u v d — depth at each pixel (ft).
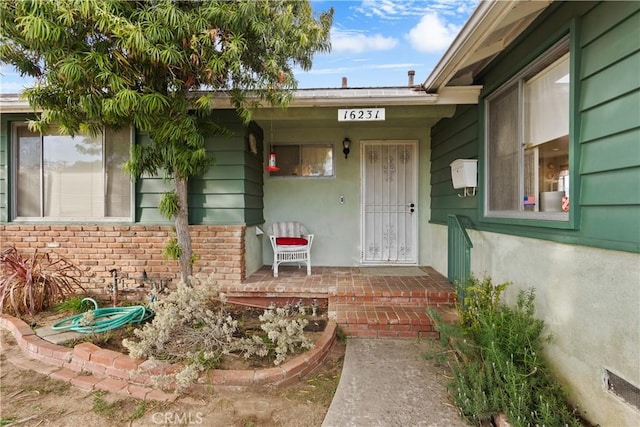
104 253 14.40
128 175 14.47
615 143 5.99
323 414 7.18
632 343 5.63
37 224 14.51
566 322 7.32
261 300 13.62
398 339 11.00
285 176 18.29
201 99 9.65
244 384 7.94
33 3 7.36
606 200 6.17
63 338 9.90
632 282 5.64
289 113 13.96
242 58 9.89
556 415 6.26
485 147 11.49
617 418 5.97
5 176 14.58
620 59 5.88
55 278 12.61
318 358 9.16
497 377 6.84
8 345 10.11
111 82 8.17
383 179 18.37
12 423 6.75
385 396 7.77
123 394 7.75
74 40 8.06
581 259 6.86
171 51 8.24
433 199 17.46
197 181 14.37
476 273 12.15
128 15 8.38
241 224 14.29
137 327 10.76
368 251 18.37
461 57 9.45
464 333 8.23
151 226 14.26
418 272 16.40
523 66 8.98
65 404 7.40
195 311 9.84
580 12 6.86
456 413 7.15
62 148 14.71
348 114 12.94
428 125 17.53
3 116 14.49
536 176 8.85
